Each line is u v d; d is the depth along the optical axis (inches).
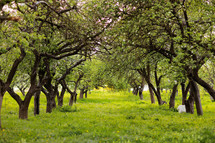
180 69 549.6
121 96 2854.3
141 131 453.1
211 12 474.0
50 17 542.3
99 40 561.9
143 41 592.1
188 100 949.2
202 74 829.2
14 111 1053.8
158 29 578.6
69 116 756.0
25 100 690.2
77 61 933.8
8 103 1358.3
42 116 756.6
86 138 378.6
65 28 532.1
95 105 1526.8
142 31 559.2
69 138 376.5
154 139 381.7
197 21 542.3
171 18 501.4
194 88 814.5
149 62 831.1
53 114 826.8
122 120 648.4
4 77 756.0
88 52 642.2
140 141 354.9
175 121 618.5
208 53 454.9
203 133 393.7
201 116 770.8
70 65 954.7
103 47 571.2
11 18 237.1
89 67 1218.6
